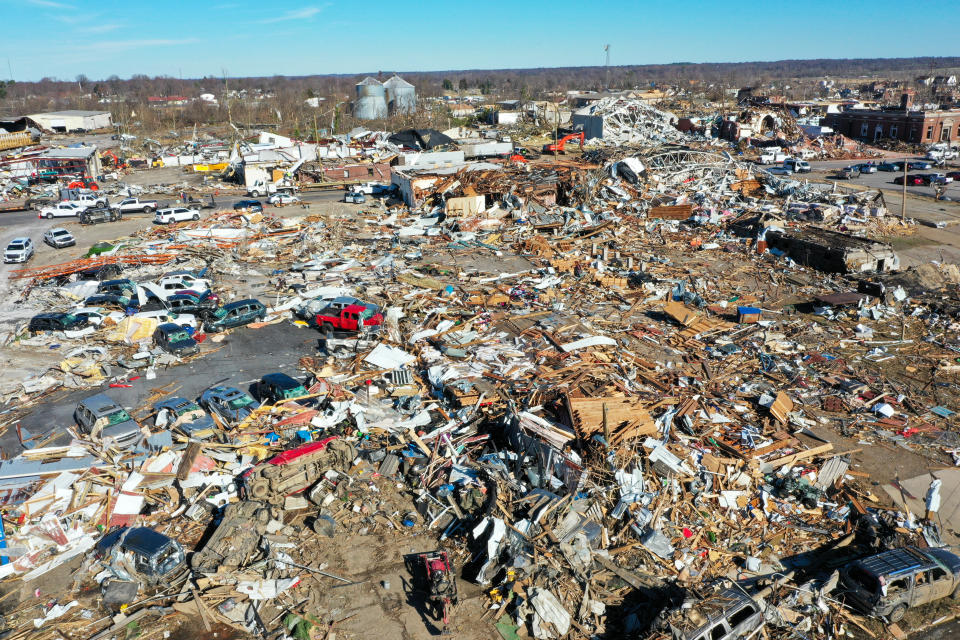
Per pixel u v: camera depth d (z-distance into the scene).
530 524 20.83
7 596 19.09
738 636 16.92
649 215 67.88
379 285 46.41
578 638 17.52
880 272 50.06
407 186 73.88
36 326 37.44
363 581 19.61
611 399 27.59
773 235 56.78
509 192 67.75
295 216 69.62
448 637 17.58
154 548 19.31
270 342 37.41
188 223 66.50
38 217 70.75
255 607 18.33
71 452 25.16
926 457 26.03
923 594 18.45
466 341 35.47
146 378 32.72
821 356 34.78
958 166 100.88
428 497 23.00
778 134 121.25
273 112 182.75
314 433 26.98
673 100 185.88
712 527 21.86
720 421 27.92
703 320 39.72
